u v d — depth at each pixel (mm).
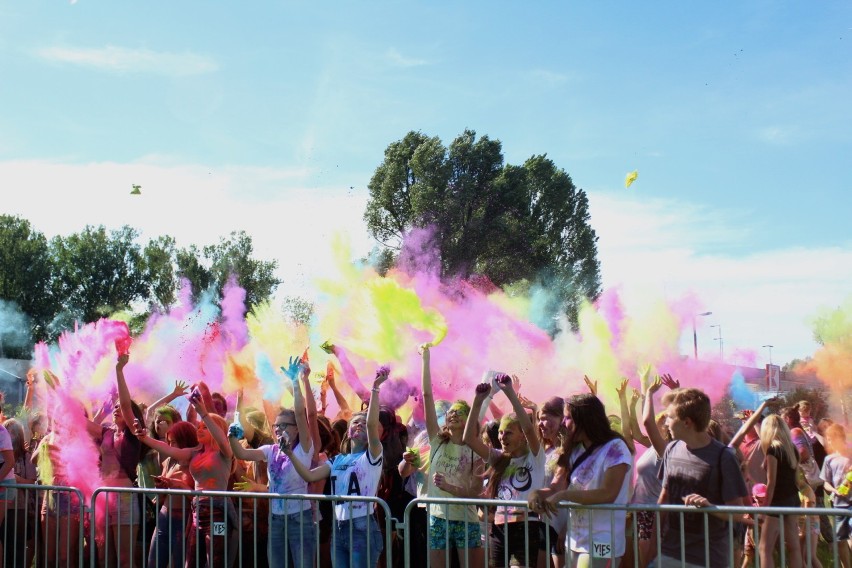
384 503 6070
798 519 6891
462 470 6777
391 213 52438
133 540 7336
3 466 7883
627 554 6340
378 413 6742
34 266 61906
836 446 9391
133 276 66625
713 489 5188
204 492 6715
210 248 67750
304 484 6852
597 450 5449
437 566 6727
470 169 50812
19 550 8203
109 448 8031
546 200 51719
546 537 5441
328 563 7262
